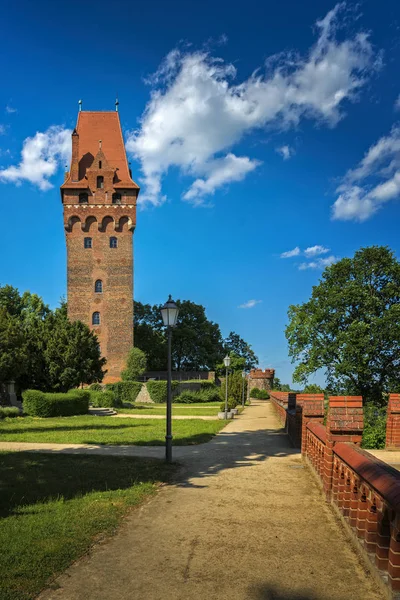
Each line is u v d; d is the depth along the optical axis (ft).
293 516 22.16
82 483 28.91
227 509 23.41
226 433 60.08
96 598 14.17
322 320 114.01
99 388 168.86
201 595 14.33
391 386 102.89
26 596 14.05
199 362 267.80
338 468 22.52
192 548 18.16
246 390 178.81
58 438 52.13
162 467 34.71
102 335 186.09
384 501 14.61
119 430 63.00
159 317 263.49
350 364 103.91
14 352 93.40
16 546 17.87
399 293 111.24
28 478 30.14
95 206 190.80
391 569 13.73
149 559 17.12
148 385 173.88
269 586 14.88
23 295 225.76
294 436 46.88
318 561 16.80
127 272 190.19
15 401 110.93
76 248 189.67
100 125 205.77
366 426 57.93
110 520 21.26
